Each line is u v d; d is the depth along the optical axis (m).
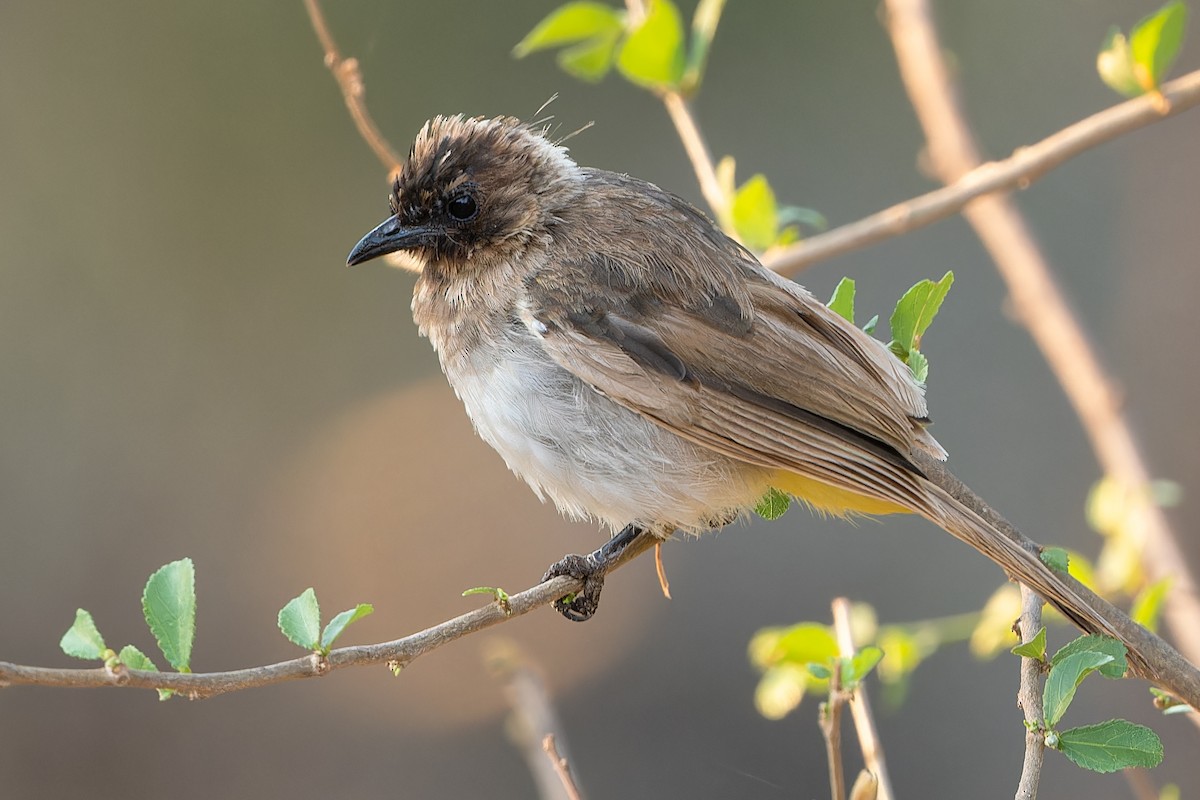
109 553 15.32
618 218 8.00
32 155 16.23
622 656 14.21
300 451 15.70
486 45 15.85
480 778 14.18
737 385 7.57
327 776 14.30
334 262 16.19
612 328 7.68
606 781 13.73
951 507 7.00
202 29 16.28
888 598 13.73
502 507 15.36
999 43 15.13
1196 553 12.81
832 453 7.38
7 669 5.24
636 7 9.17
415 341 16.05
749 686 13.81
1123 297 14.05
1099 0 14.95
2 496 15.43
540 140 8.25
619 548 7.95
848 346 7.57
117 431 15.71
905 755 12.98
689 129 8.96
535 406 7.74
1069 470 13.80
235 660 14.86
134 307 16.09
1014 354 14.16
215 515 15.52
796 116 15.40
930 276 14.50
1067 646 6.01
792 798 13.30
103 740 14.30
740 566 14.23
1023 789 5.73
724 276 7.80
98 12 16.38
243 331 16.05
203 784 14.27
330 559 15.19
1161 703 6.94
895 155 15.16
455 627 6.24
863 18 15.42
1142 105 8.17
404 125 15.90
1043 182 14.40
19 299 16.00
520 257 7.94
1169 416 13.54
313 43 16.16
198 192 16.25
